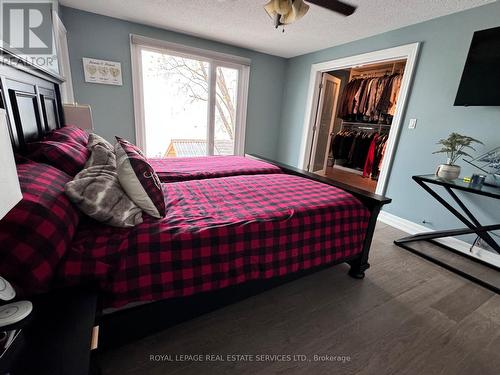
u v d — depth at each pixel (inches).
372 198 68.0
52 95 76.1
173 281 42.3
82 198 38.6
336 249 62.6
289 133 178.5
